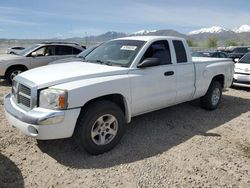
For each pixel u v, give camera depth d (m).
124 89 4.61
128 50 5.20
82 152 4.47
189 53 6.11
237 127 5.89
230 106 7.68
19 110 4.16
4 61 10.34
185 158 4.38
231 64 7.53
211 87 6.85
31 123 3.86
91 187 3.56
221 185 3.69
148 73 5.03
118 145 4.76
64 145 4.70
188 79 5.95
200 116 6.54
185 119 6.28
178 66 5.69
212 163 4.24
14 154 4.34
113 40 5.97
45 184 3.60
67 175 3.81
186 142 4.99
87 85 4.11
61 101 3.88
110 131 4.51
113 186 3.60
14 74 10.61
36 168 3.96
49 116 3.81
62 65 5.08
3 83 10.72
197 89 6.29
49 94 3.92
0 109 6.58
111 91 4.41
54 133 3.91
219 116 6.62
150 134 5.32
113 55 5.29
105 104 4.32
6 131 5.19
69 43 12.08
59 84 4.07
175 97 5.70
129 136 5.19
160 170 4.00
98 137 4.40
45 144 4.71
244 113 6.98
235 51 22.58
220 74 7.05
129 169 4.00
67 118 3.92
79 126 4.16
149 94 5.07
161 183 3.69
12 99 4.66
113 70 4.63
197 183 3.71
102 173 3.88
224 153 4.59
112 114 4.42
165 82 5.36
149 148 4.70
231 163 4.27
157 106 5.36
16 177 3.72
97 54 5.63
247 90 10.44
